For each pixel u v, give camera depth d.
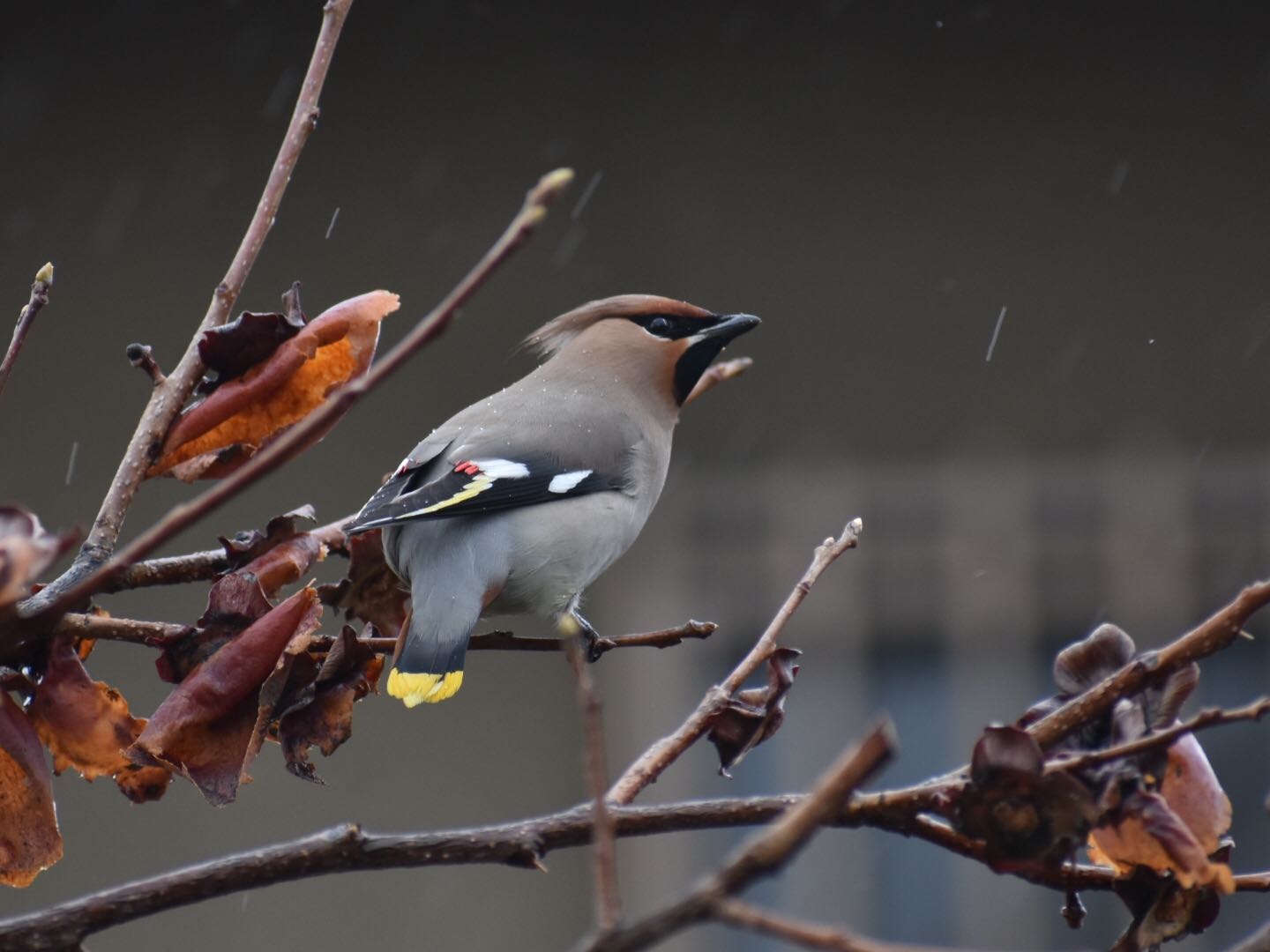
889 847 13.52
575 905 13.42
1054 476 13.74
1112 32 14.31
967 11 14.34
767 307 14.12
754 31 14.35
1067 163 14.25
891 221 14.22
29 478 13.85
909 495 13.74
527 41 14.34
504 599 6.32
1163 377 13.98
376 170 14.22
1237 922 13.41
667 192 14.24
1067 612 13.57
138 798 4.15
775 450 13.90
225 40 14.34
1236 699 13.52
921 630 13.62
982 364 14.01
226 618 4.09
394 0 14.30
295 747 4.04
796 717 13.55
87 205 14.16
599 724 2.67
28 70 14.25
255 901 13.48
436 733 13.59
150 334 14.05
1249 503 13.59
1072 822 3.33
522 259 14.05
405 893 13.51
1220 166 14.22
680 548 13.62
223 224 14.20
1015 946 13.30
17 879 3.96
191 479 4.30
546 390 7.14
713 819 3.67
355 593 5.33
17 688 4.06
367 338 4.38
